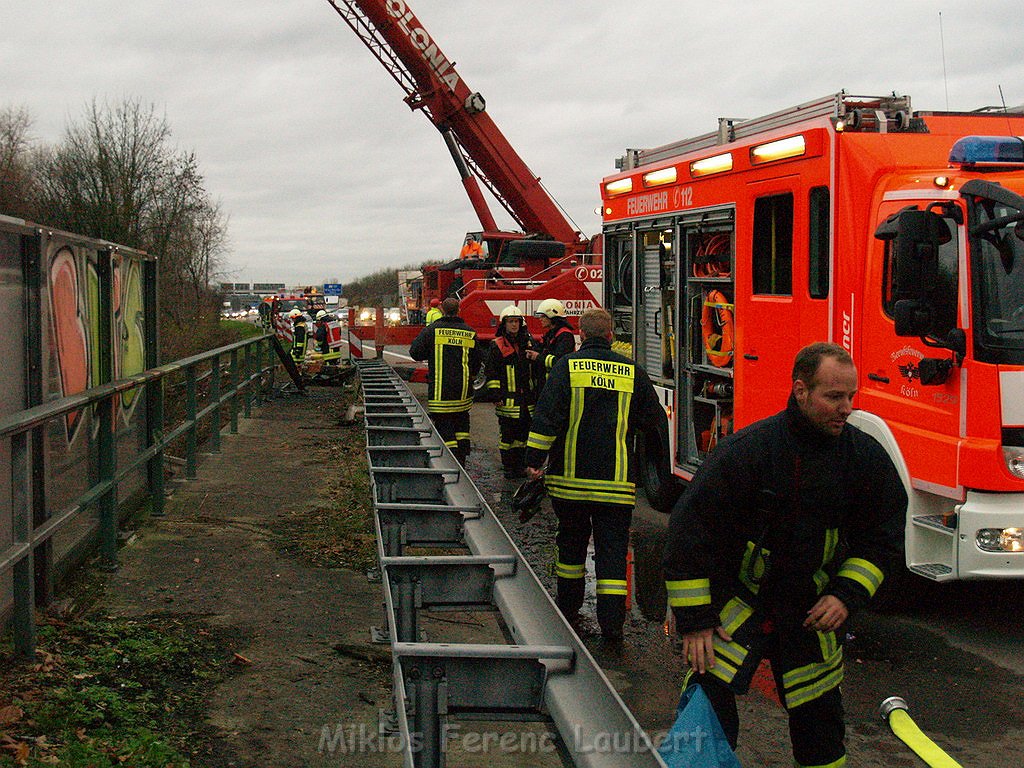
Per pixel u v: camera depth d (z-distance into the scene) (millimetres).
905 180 6359
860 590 3258
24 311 5371
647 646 5938
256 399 16906
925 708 5066
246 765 3895
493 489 11000
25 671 4539
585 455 5914
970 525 5793
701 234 8812
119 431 7559
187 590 6156
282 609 5859
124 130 31891
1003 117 7023
